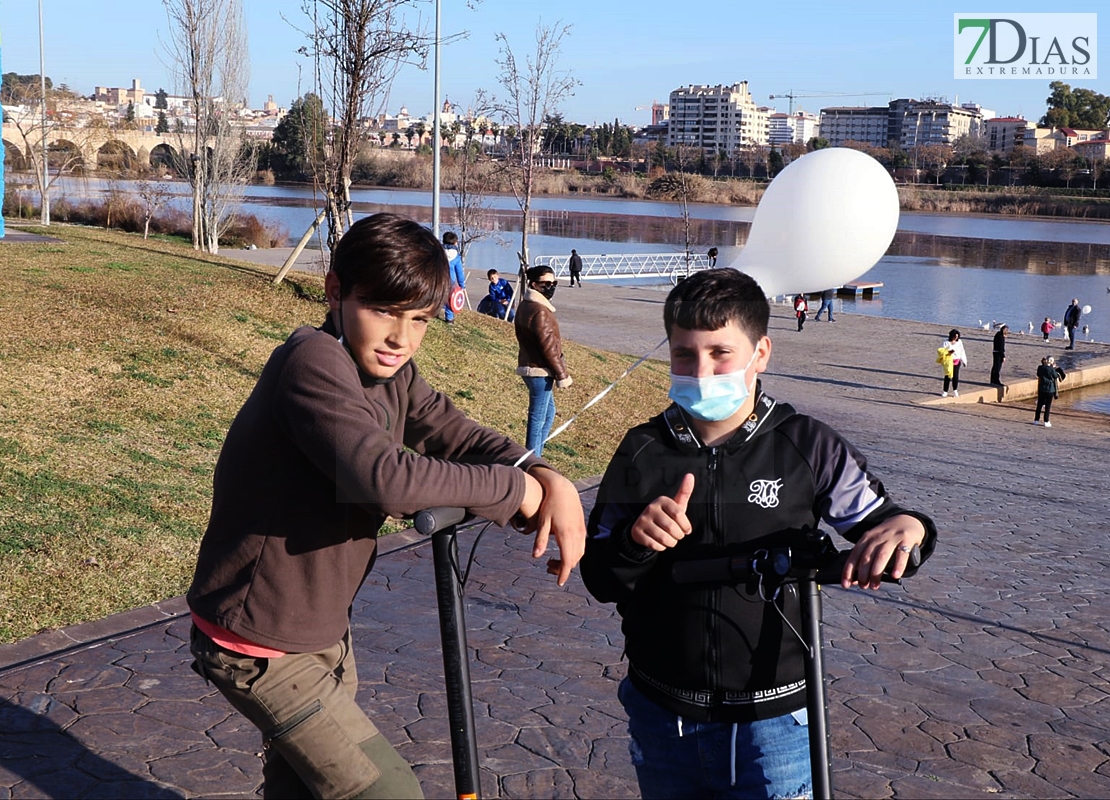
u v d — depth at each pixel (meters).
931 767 4.13
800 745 2.17
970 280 59.81
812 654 2.04
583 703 4.55
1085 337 37.19
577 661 5.04
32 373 8.70
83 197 55.62
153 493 6.77
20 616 4.91
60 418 7.87
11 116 44.34
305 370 2.00
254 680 2.14
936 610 6.29
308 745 2.15
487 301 23.66
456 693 1.97
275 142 117.75
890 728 4.49
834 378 23.70
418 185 130.12
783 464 2.14
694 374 2.08
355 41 12.73
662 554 2.19
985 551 8.12
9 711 4.09
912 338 31.70
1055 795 3.94
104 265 14.52
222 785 3.65
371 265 2.02
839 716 4.59
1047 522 9.72
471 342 14.68
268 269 16.53
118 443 7.61
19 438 7.21
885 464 12.88
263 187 127.62
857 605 6.27
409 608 5.66
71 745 3.86
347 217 13.69
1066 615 6.38
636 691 2.29
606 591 2.17
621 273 50.47
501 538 7.17
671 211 130.62
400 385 2.28
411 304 2.05
